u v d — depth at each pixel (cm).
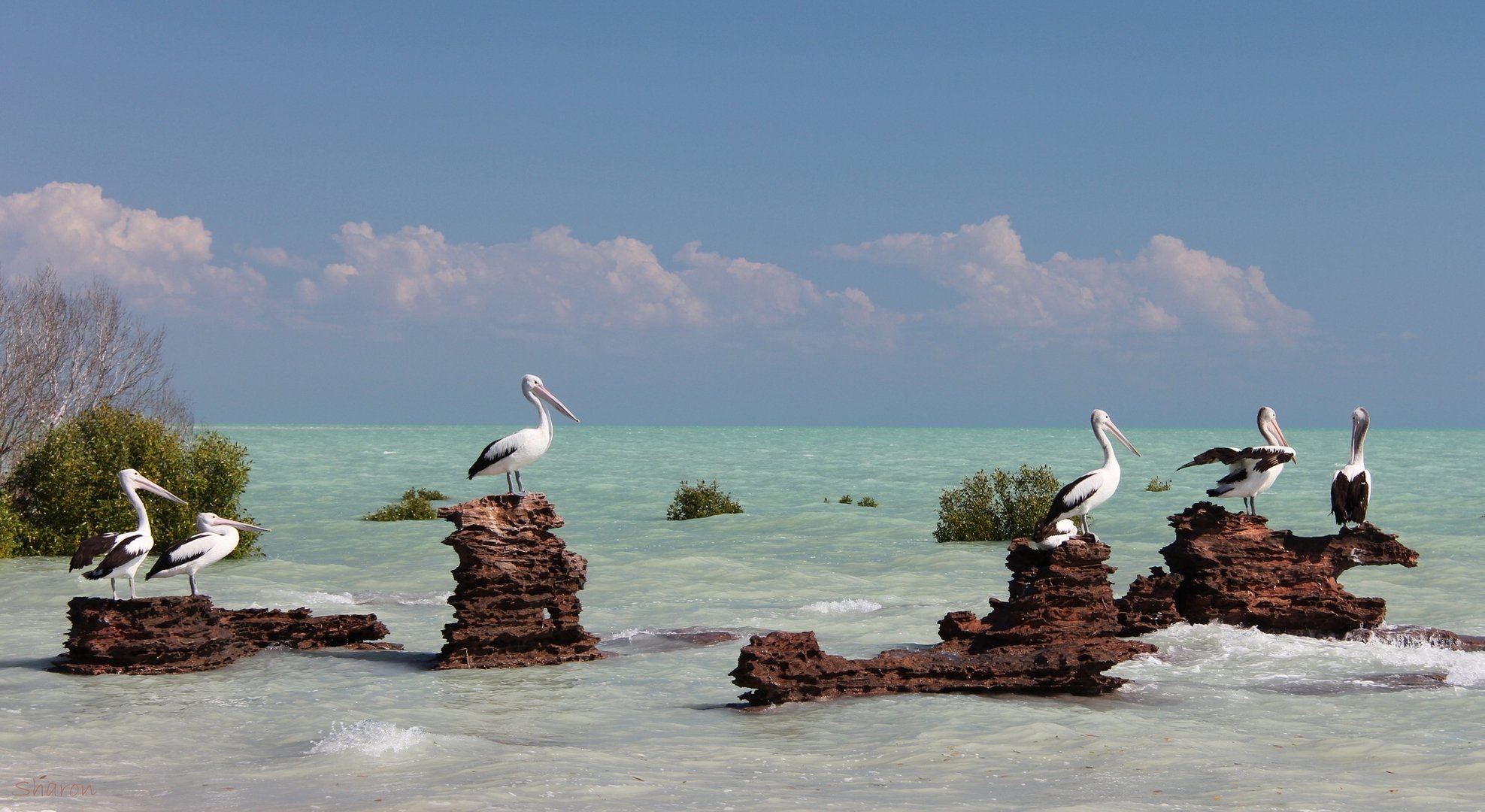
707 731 1557
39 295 4706
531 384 2148
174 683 1920
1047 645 1853
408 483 8000
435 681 1928
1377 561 2169
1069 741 1466
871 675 1772
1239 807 1158
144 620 2019
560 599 2112
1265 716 1606
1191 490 6575
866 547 4012
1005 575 3228
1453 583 2931
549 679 1944
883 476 8838
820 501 6306
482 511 2086
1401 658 1975
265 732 1563
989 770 1328
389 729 1505
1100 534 4300
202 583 3130
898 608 2670
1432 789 1225
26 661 2111
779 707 1700
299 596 2947
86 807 1148
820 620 2530
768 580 3181
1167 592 2211
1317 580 2186
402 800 1172
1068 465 10319
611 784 1243
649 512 5634
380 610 2783
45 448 3981
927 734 1509
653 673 1988
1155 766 1341
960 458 12325
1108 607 1920
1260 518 2242
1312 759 1372
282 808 1145
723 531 4600
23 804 1155
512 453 2100
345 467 10350
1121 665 1945
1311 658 1986
